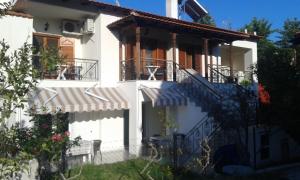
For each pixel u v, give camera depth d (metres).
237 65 35.03
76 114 21.66
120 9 23.58
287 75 20.95
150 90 21.77
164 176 14.59
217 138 18.42
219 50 30.89
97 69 23.05
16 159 8.41
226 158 18.44
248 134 19.95
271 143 21.69
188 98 22.09
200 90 22.88
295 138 23.17
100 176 15.40
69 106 18.80
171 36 26.38
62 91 20.52
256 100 21.25
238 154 18.83
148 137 23.39
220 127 18.78
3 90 8.37
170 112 23.19
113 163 18.28
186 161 17.12
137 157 19.83
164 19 22.75
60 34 23.80
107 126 22.83
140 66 24.41
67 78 22.78
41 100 18.39
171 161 16.58
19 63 8.98
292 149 23.00
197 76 24.02
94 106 19.91
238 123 19.02
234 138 19.03
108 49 23.25
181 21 23.58
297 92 20.55
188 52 28.91
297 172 18.86
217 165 17.86
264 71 22.55
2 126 8.88
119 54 23.72
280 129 22.12
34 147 9.35
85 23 23.39
